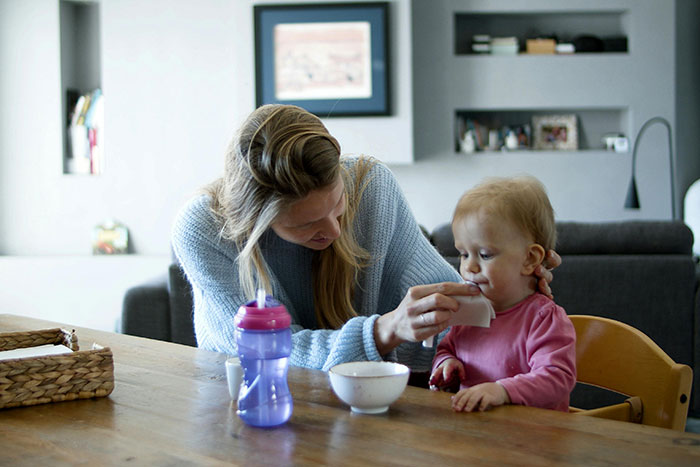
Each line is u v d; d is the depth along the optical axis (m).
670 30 5.55
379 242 1.58
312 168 1.24
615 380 1.33
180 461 0.82
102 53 5.38
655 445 0.85
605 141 5.79
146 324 2.99
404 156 5.39
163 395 1.11
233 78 5.39
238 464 0.81
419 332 1.18
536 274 1.29
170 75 5.39
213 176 5.42
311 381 1.19
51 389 1.08
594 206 5.64
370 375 1.08
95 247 5.36
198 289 1.55
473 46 5.68
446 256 2.90
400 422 0.96
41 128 5.34
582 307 2.97
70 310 5.15
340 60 5.35
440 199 5.67
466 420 0.96
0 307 5.16
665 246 2.97
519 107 5.61
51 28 5.30
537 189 1.31
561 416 0.98
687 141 5.77
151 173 5.42
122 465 0.82
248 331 0.95
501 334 1.29
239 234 1.39
